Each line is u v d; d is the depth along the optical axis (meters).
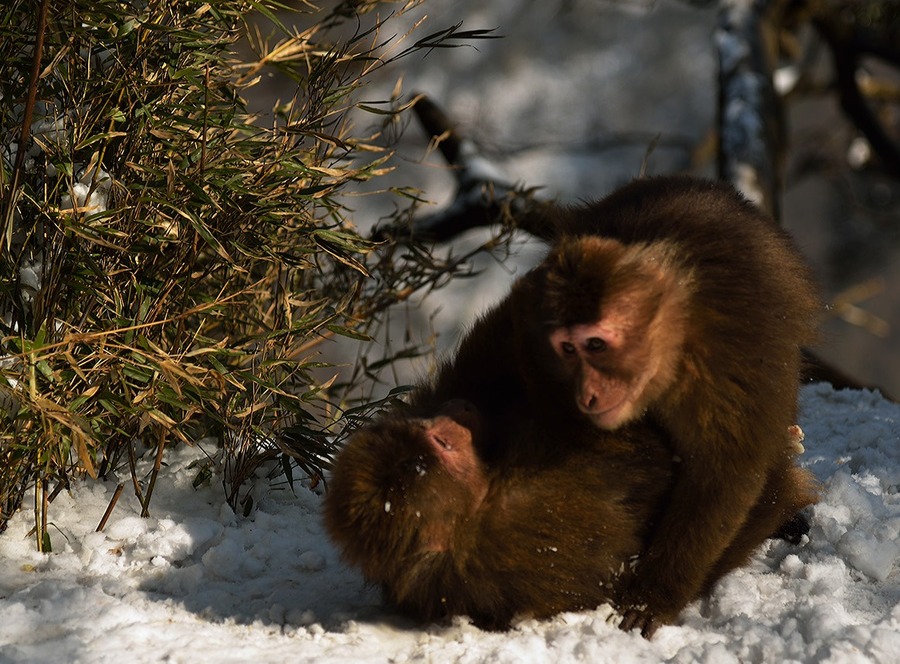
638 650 6.55
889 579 7.68
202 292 8.85
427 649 6.50
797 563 7.70
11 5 7.36
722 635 6.87
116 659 6.08
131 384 7.62
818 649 6.44
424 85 37.28
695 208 7.61
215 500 8.59
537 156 36.41
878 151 23.55
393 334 28.58
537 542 6.68
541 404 7.24
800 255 7.98
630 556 7.11
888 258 34.25
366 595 7.42
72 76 7.55
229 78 8.73
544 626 6.85
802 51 30.27
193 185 7.55
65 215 7.32
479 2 38.62
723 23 17.36
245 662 6.16
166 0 7.79
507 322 7.87
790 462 7.90
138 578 7.46
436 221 13.34
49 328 7.45
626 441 7.25
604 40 39.09
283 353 8.64
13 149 7.79
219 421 8.22
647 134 32.69
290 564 7.84
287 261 8.34
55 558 7.56
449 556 6.72
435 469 6.57
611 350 6.94
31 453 7.56
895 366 40.91
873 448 9.80
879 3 21.98
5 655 6.02
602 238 7.45
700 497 7.03
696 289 7.11
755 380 6.97
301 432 8.52
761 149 15.33
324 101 8.52
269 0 8.43
